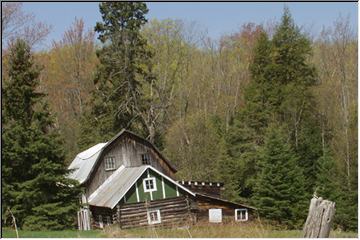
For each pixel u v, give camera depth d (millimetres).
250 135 55844
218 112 67375
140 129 60375
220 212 41625
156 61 67562
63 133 63031
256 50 61156
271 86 59125
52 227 29344
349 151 45219
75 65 71750
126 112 59125
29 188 29000
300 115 56312
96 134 59094
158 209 39875
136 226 38844
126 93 59562
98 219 42219
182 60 69188
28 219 28781
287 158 43406
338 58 57281
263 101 59000
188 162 55781
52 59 70625
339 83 56406
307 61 64250
